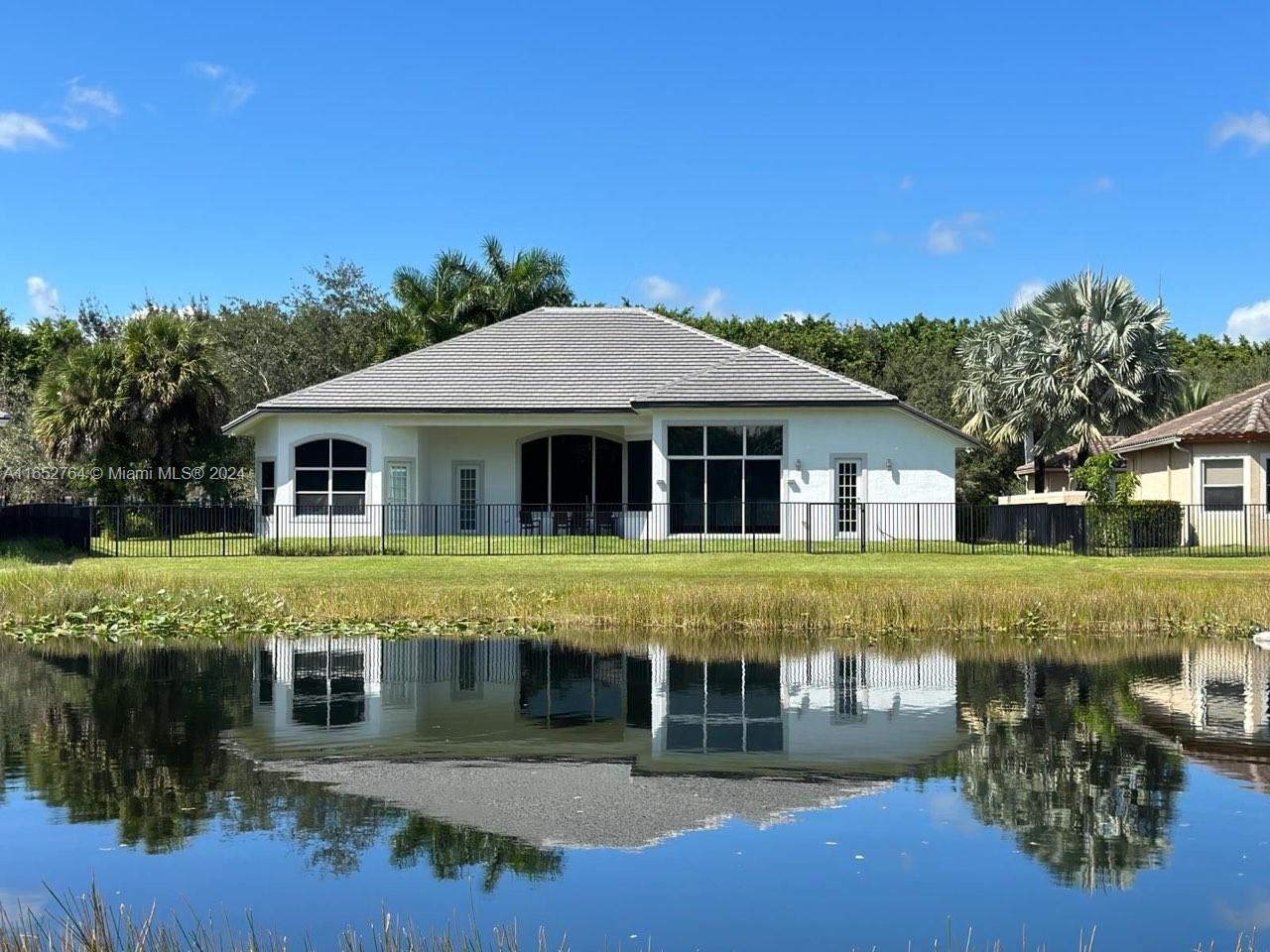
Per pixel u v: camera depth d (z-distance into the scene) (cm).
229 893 673
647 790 898
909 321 7125
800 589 1983
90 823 805
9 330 5566
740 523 3084
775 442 3102
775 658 1564
